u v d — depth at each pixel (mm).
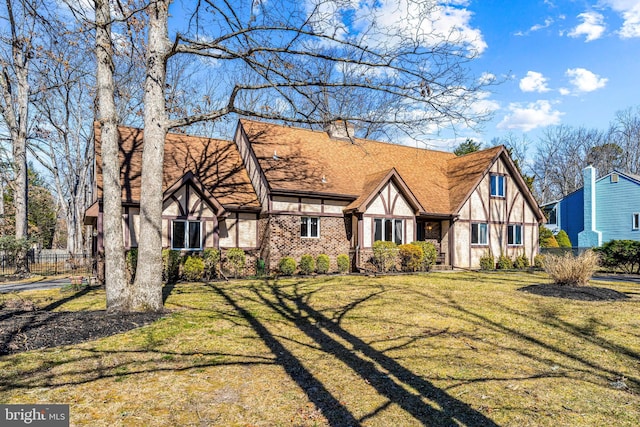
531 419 4184
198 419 4172
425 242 21406
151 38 9602
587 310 9984
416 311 9844
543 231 30859
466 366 5867
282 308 10180
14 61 20109
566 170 54125
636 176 30297
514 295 12344
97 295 12234
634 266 22875
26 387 4934
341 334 7691
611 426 4043
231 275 17938
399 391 4941
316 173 20844
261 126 22812
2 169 27500
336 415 4281
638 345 6984
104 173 9367
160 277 9641
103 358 6055
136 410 4359
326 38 9117
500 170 24922
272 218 18703
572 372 5641
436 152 28484
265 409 4430
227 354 6371
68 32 10984
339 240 20547
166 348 6617
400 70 8969
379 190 20391
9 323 7906
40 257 30547
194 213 17453
